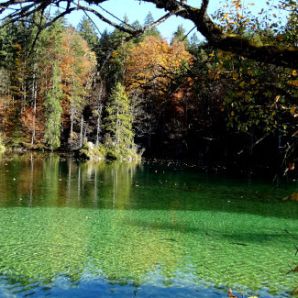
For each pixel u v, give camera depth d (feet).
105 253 46.91
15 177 107.96
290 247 51.39
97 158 176.24
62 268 41.14
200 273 41.16
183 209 74.38
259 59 9.07
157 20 8.08
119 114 175.83
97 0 7.73
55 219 63.00
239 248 50.70
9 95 203.62
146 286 37.06
